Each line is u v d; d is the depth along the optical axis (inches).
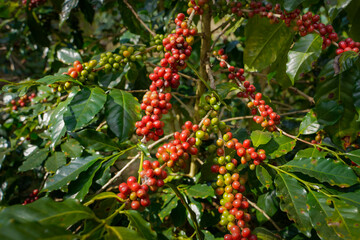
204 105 20.0
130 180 16.1
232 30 28.1
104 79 25.3
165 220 28.1
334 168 17.7
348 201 16.2
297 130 25.1
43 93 29.7
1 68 64.6
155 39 23.0
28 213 13.2
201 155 31.9
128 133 18.0
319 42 20.0
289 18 21.0
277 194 17.3
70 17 35.2
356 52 19.2
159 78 19.0
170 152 17.5
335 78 21.3
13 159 33.1
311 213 16.2
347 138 21.2
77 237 12.7
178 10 29.1
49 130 25.2
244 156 18.4
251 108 21.8
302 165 18.3
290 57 20.5
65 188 18.6
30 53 57.0
